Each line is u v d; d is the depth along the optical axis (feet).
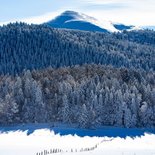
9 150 461.78
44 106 623.77
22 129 590.14
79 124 591.78
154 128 612.29
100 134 570.87
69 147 483.92
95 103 612.29
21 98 633.61
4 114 609.83
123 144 516.73
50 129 586.04
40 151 453.17
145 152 459.73
